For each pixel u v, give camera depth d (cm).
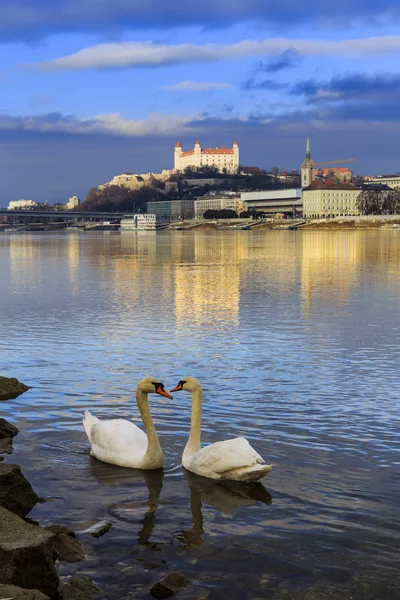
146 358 2430
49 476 1302
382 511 1144
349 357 2422
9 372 2217
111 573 952
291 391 1944
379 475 1305
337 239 16350
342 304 3897
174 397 1875
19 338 2862
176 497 1209
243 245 13512
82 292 4700
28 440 1520
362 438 1523
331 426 1609
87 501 1191
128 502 1188
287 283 5238
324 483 1265
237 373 2177
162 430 1577
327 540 1045
